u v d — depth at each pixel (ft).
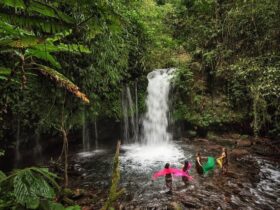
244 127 32.17
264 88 24.91
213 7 36.06
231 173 21.31
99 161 24.98
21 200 6.05
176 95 35.01
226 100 33.83
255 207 16.38
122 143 31.14
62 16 6.58
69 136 26.05
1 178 6.84
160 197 17.58
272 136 30.25
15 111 20.25
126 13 31.71
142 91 33.40
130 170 22.65
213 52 33.14
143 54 35.68
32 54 9.09
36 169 6.57
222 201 17.02
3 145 20.52
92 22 7.15
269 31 26.04
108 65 26.99
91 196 17.35
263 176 21.13
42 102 22.13
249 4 26.84
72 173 21.48
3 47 7.68
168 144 30.94
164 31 42.91
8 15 6.54
